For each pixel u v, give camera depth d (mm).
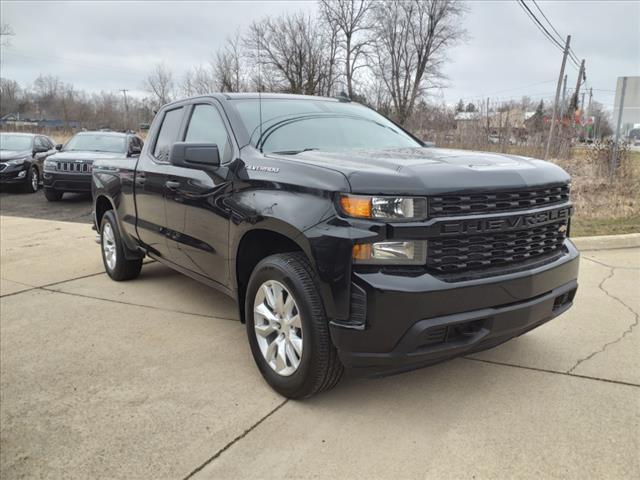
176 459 2545
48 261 6629
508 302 2771
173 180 4145
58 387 3281
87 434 2764
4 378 3414
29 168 13945
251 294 3264
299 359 2934
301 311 2828
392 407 2986
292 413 2938
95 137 13094
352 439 2682
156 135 4855
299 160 3039
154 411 2979
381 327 2545
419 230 2547
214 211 3555
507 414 2893
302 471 2443
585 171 13344
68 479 2418
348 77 46344
